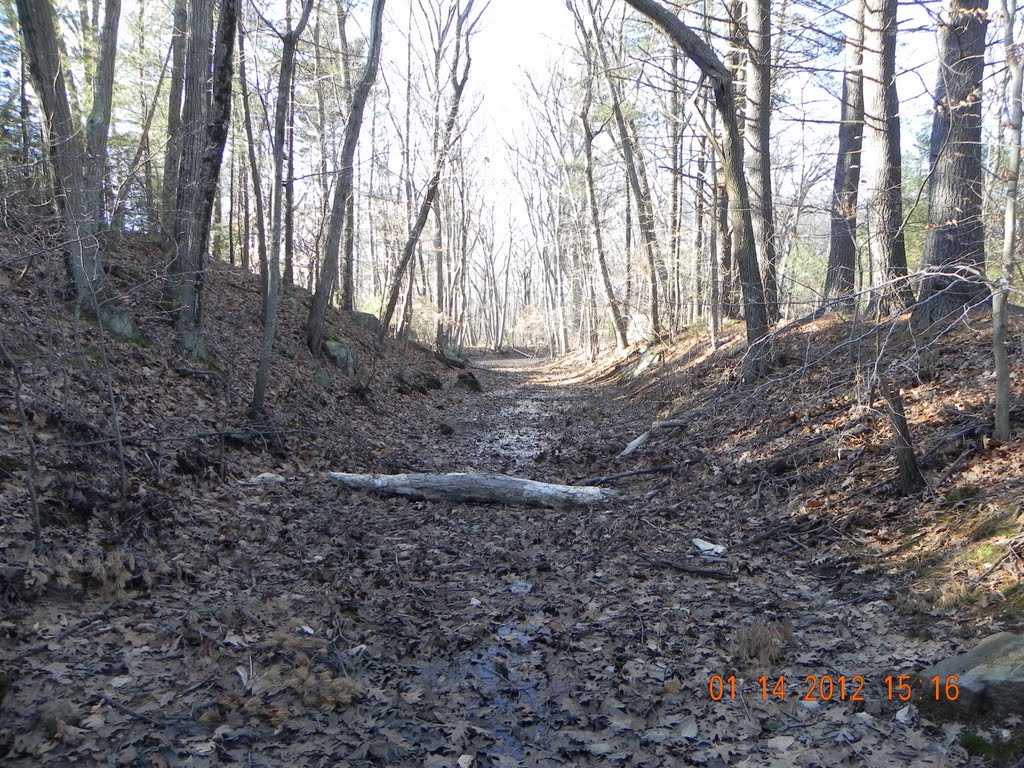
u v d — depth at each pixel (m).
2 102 14.48
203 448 8.82
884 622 5.34
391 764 3.76
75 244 8.07
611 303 29.16
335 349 17.88
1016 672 3.90
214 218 23.62
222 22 10.48
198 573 6.14
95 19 19.98
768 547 7.26
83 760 3.56
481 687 4.67
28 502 6.04
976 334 9.52
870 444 8.34
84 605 5.14
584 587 6.51
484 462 12.47
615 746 3.99
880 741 3.90
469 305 68.94
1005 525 5.91
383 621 5.61
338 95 24.22
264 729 3.99
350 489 9.34
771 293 14.24
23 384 7.77
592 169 26.06
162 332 11.77
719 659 5.03
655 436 12.47
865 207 10.97
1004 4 6.11
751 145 14.48
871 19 11.27
